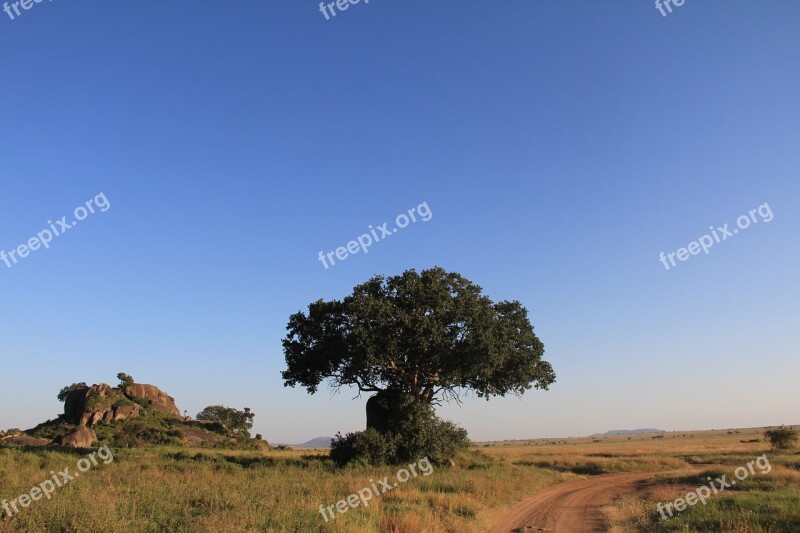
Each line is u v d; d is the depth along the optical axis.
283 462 34.72
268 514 14.16
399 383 38.75
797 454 50.34
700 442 109.75
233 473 26.34
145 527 12.39
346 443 35.38
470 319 35.06
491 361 34.25
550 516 19.91
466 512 19.03
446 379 37.12
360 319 33.88
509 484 28.56
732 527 14.99
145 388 91.06
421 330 33.25
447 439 38.03
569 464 53.41
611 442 168.38
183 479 21.86
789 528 14.51
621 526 17.36
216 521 12.54
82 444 57.59
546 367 40.44
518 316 39.44
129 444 64.94
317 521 13.88
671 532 15.13
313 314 36.41
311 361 36.62
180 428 82.25
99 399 81.31
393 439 35.59
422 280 36.16
